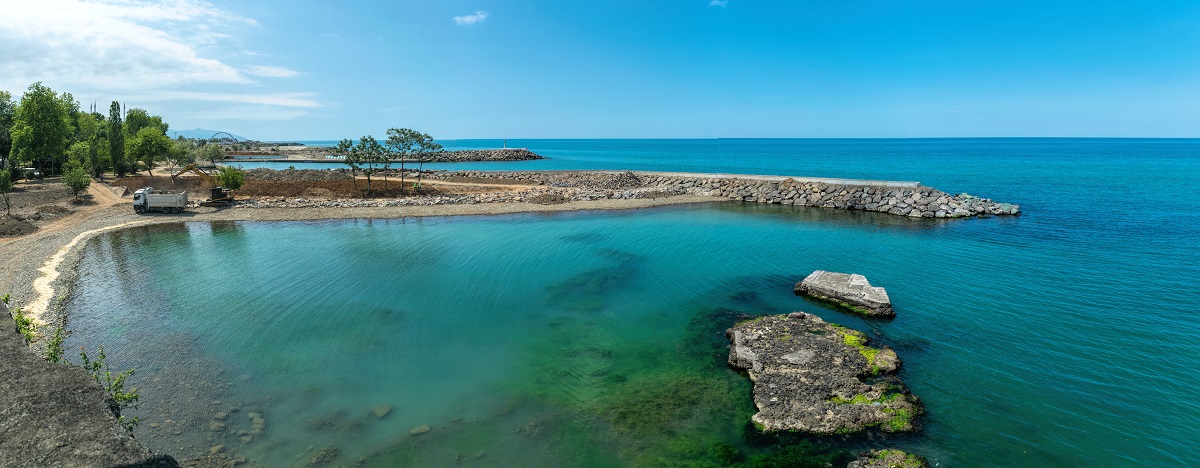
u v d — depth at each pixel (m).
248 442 12.55
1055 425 13.50
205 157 103.06
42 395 8.97
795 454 12.38
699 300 23.36
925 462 11.74
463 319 21.03
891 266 28.45
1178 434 13.13
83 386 9.39
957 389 15.23
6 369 9.79
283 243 34.19
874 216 45.97
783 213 47.62
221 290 24.09
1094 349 17.73
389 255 31.19
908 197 48.28
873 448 12.54
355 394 15.02
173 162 85.69
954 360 17.05
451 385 15.69
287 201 49.22
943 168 102.88
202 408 14.01
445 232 38.31
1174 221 40.94
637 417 14.05
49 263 27.31
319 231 38.44
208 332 19.16
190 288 24.30
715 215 46.34
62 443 7.74
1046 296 23.05
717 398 15.02
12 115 69.75
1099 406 14.34
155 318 20.41
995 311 21.34
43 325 19.09
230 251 31.80
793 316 20.14
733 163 124.88
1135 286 24.33
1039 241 34.50
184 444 12.38
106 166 69.75
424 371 16.56
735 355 17.11
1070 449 12.56
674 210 49.06
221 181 50.25
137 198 42.94
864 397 14.40
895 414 13.63
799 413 13.65
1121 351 17.58
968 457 12.24
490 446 12.69
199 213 44.03
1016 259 29.70
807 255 31.19
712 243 34.75
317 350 17.88
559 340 19.05
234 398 14.59
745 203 53.69
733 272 27.66
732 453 12.48
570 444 12.83
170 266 28.09
